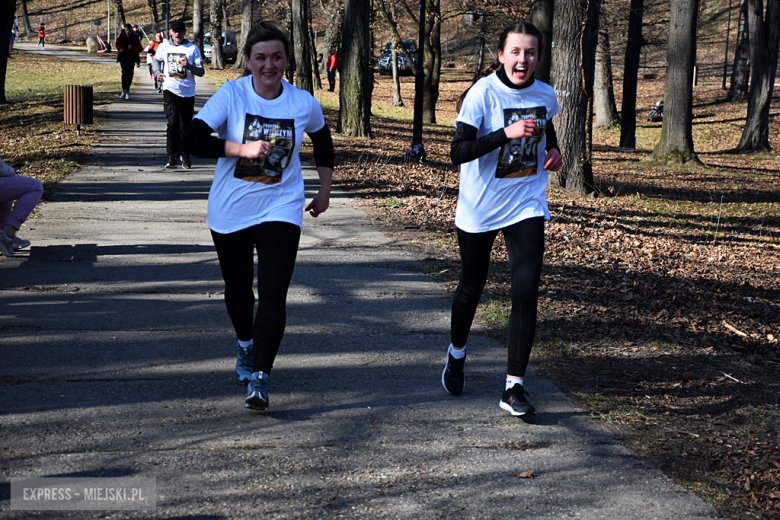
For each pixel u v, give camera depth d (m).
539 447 3.42
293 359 4.46
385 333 5.00
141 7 67.44
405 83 44.19
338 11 36.16
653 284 6.88
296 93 3.61
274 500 2.88
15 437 3.29
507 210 3.68
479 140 3.48
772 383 4.49
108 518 2.70
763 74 24.03
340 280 6.22
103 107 19.55
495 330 5.16
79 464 3.09
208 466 3.12
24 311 5.05
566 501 2.94
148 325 4.90
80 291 5.55
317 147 3.85
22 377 3.97
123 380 4.01
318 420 3.63
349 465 3.19
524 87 3.64
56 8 68.38
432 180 12.00
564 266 7.36
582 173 12.52
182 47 10.86
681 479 3.16
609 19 25.59
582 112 12.35
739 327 5.74
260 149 3.34
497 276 6.55
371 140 17.19
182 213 8.41
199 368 4.23
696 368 4.65
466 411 3.81
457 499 2.93
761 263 8.51
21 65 36.59
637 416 3.83
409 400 3.93
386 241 7.73
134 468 3.08
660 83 45.12
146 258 6.52
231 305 3.84
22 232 7.22
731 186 16.00
